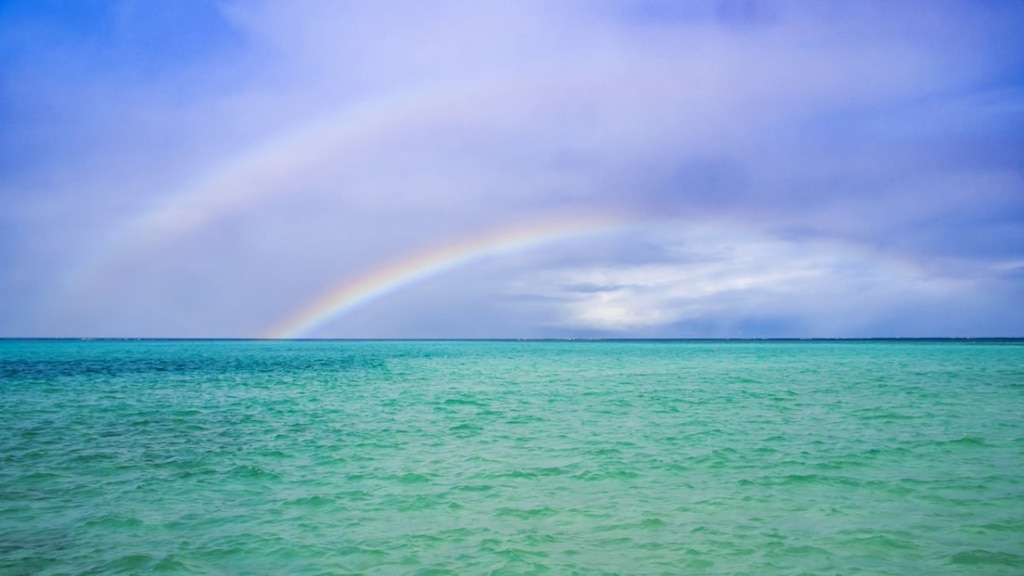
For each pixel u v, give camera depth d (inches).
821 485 631.8
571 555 446.0
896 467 711.1
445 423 1098.1
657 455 792.9
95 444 885.2
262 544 474.3
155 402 1439.5
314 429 1030.4
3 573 418.6
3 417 1173.7
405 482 658.8
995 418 1109.7
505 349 7608.3
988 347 6628.9
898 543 463.5
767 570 416.5
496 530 501.0
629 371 2787.9
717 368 2987.2
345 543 474.9
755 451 814.5
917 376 2261.3
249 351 5935.0
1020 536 476.7
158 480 673.0
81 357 4033.0
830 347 7549.2
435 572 418.3
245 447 862.5
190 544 475.2
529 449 842.2
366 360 4067.4
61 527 515.8
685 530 496.4
